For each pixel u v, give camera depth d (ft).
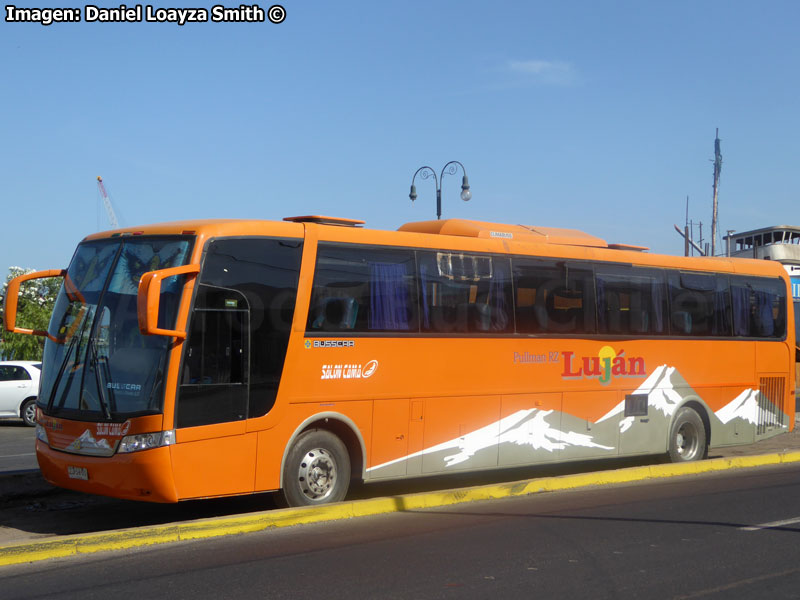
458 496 36.78
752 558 27.07
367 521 32.55
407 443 36.86
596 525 31.96
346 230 35.60
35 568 25.50
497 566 25.82
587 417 43.96
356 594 22.76
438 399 38.01
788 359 54.49
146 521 34.06
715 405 50.34
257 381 32.12
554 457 42.55
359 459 35.42
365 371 35.47
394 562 26.22
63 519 34.37
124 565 25.77
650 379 47.03
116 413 30.14
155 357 30.01
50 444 31.89
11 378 76.84
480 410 39.52
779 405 53.98
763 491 40.22
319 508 32.42
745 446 60.13
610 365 45.16
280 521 31.32
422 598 22.47
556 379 42.73
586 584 23.91
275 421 32.50
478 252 40.22
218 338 31.14
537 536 29.99
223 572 24.93
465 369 39.04
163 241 31.76
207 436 30.50
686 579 24.57
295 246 33.81
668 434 47.85
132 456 29.45
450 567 25.66
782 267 55.21
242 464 31.53
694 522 32.60
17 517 34.81
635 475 43.98
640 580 24.40
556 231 46.24
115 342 31.04
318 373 33.99
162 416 29.48
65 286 33.63
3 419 79.20
